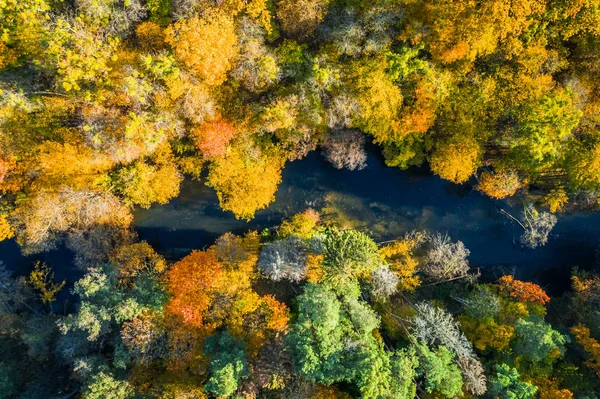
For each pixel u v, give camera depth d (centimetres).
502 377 2644
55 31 2434
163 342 2777
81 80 2638
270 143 3083
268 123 2800
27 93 2686
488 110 2925
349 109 2716
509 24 2562
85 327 2652
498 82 2831
